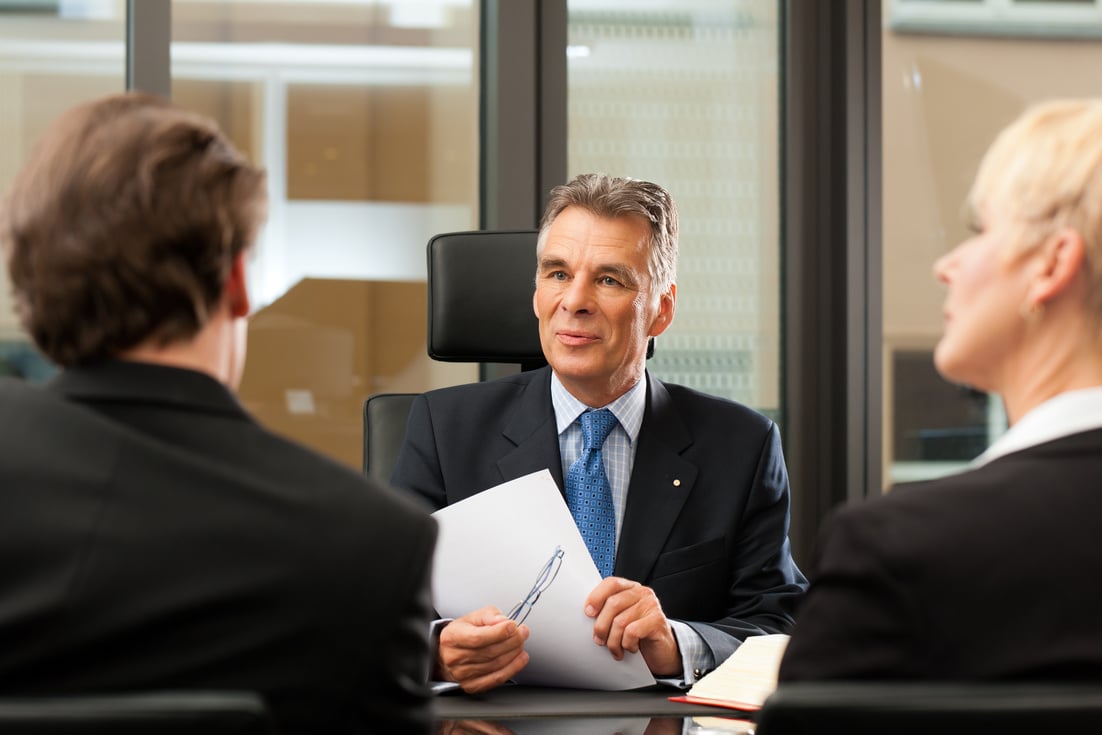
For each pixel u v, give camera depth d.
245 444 0.80
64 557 0.73
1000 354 0.88
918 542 0.79
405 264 3.28
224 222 0.83
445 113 3.29
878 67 3.38
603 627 1.46
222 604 0.74
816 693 0.73
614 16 3.36
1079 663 0.76
